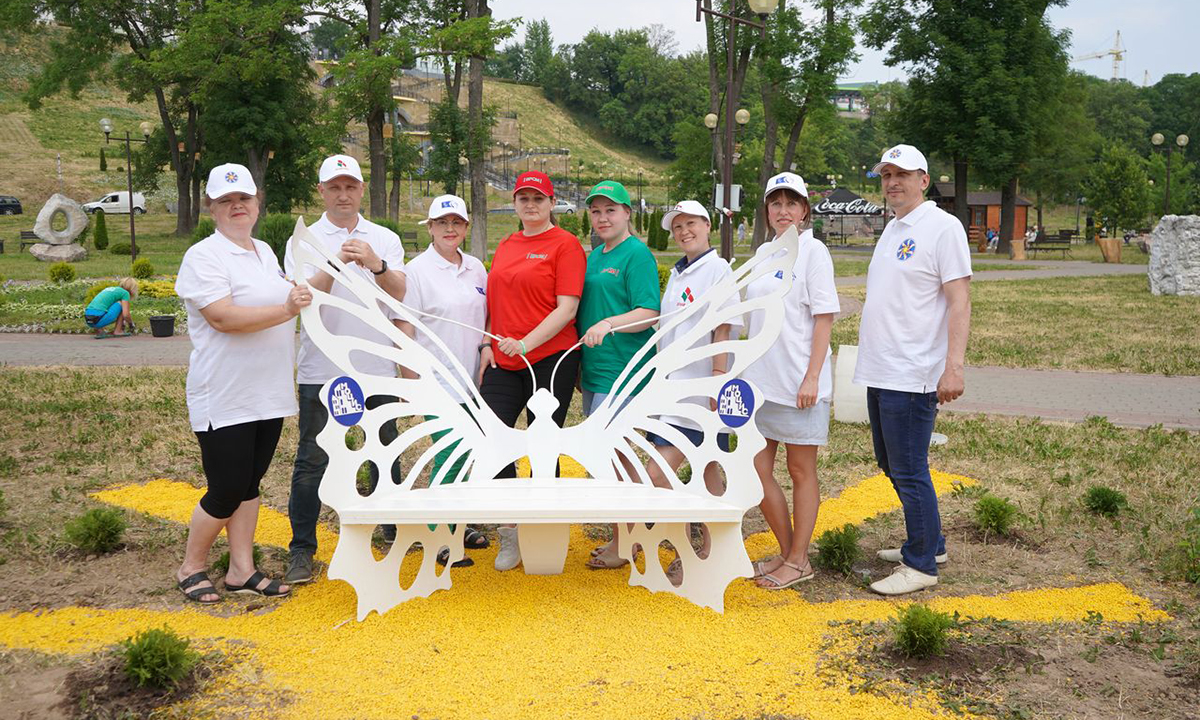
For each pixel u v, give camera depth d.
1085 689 3.55
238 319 4.14
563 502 4.18
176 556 4.99
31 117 73.19
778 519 4.85
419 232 45.75
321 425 4.73
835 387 8.88
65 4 42.72
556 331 4.85
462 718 3.28
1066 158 59.03
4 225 46.78
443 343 4.73
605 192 4.89
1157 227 23.22
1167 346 14.04
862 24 41.72
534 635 3.98
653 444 5.18
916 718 3.32
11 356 13.08
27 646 3.82
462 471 4.64
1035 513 5.87
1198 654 3.79
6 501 5.97
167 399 9.42
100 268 29.56
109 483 6.49
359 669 3.64
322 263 4.39
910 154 4.46
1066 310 19.31
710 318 4.48
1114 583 4.70
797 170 103.06
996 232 55.19
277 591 4.45
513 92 140.50
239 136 42.31
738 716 3.32
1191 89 111.25
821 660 3.76
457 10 40.06
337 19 37.56
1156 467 6.89
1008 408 9.56
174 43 40.69
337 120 34.28
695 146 44.97
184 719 3.25
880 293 4.55
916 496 4.56
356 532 4.14
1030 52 41.88
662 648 3.86
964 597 4.52
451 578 4.72
